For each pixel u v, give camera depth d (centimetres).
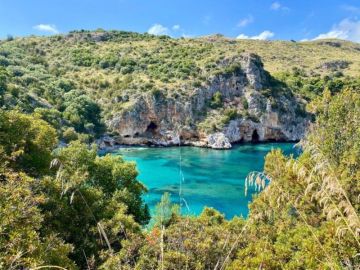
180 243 1853
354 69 17550
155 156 9144
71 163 2720
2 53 14175
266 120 11975
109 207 2367
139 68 13750
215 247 1844
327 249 1467
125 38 18150
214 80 12300
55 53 16088
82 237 2047
